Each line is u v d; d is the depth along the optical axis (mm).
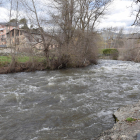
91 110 6934
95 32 22984
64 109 7109
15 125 5719
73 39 21297
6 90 10109
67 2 20047
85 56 23203
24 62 19312
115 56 38812
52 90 10188
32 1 17922
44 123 5855
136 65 23938
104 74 15984
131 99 8289
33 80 13297
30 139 4828
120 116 5879
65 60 21125
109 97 8648
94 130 5250
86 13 21953
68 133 5117
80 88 10562
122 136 4105
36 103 7922
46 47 19406
